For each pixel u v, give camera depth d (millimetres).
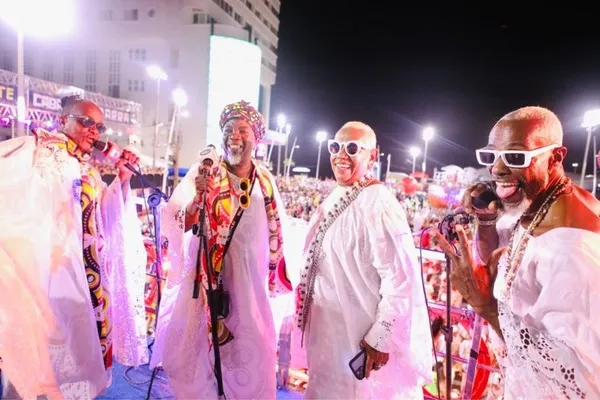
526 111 1574
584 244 1383
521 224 1653
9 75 12664
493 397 3021
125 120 20484
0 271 2203
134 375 3344
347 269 2336
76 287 2459
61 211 2453
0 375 2420
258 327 2484
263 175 2594
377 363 2273
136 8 37875
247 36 39594
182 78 37656
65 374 2381
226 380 2463
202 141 37031
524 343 1561
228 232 2436
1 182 2297
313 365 2430
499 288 1684
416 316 2271
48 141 2510
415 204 14016
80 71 39062
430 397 3248
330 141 2473
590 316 1331
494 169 1609
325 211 2510
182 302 2414
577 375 1407
